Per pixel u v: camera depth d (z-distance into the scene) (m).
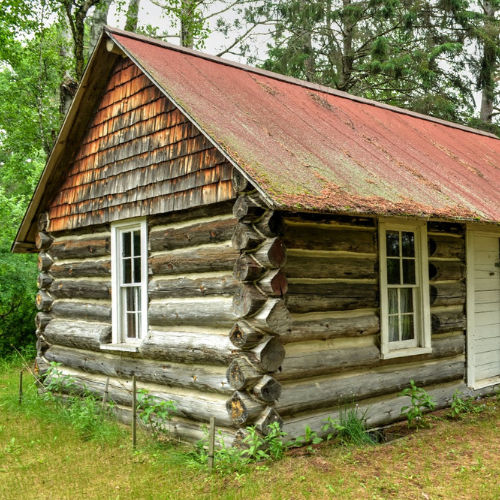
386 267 7.95
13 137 19.22
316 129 8.72
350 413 7.32
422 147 10.42
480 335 9.61
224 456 6.30
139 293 8.82
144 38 9.28
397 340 8.23
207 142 7.42
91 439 7.89
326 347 7.22
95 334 9.18
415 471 6.16
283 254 6.48
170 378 7.79
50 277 10.90
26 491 6.26
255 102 8.72
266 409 6.46
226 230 7.11
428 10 21.00
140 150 8.67
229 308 6.98
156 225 8.38
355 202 6.55
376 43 19.48
